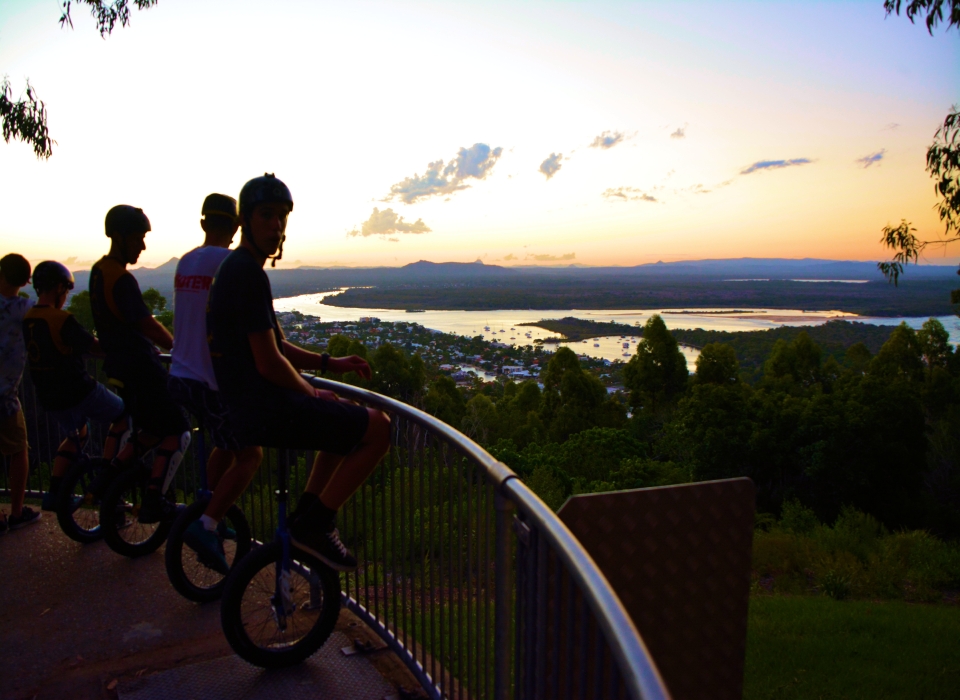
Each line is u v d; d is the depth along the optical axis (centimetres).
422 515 222
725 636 132
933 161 689
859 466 3281
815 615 752
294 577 290
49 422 437
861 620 730
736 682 133
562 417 5250
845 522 1552
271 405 203
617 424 5544
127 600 287
